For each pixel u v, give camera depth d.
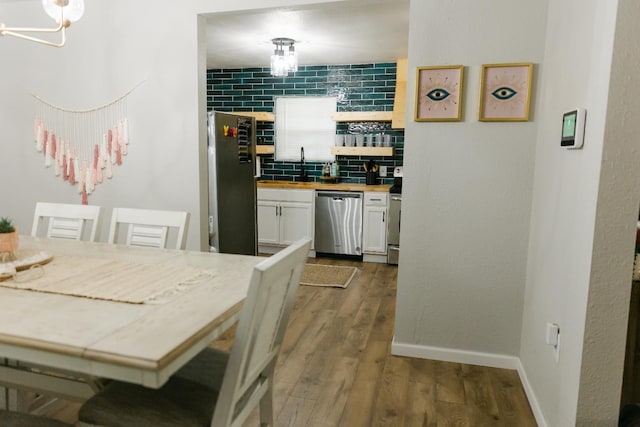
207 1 2.90
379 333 3.06
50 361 1.15
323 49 4.56
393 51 4.62
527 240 2.47
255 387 1.53
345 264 4.96
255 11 2.86
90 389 1.56
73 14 1.75
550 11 2.24
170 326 1.23
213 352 1.66
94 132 3.27
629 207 1.48
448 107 2.46
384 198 4.91
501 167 2.45
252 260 1.95
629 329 1.73
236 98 5.78
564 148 1.89
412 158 2.56
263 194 5.33
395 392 2.30
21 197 3.54
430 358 2.68
